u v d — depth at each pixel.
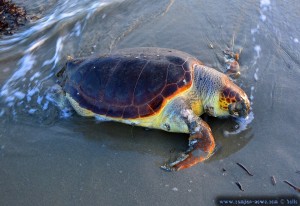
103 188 1.43
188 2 2.47
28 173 1.50
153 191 1.41
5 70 2.03
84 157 1.54
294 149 1.54
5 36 2.32
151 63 1.62
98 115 1.66
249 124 1.64
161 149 1.56
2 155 1.57
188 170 1.47
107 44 2.18
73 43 2.21
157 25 2.29
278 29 2.19
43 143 1.61
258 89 1.80
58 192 1.42
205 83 1.62
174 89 1.56
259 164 1.49
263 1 2.43
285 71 1.90
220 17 2.31
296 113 1.68
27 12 2.55
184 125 1.55
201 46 2.09
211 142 1.49
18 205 1.39
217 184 1.43
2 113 1.76
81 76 1.72
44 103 1.81
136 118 1.58
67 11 2.49
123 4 2.48
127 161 1.52
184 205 1.37
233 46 2.08
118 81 1.62
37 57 2.12
